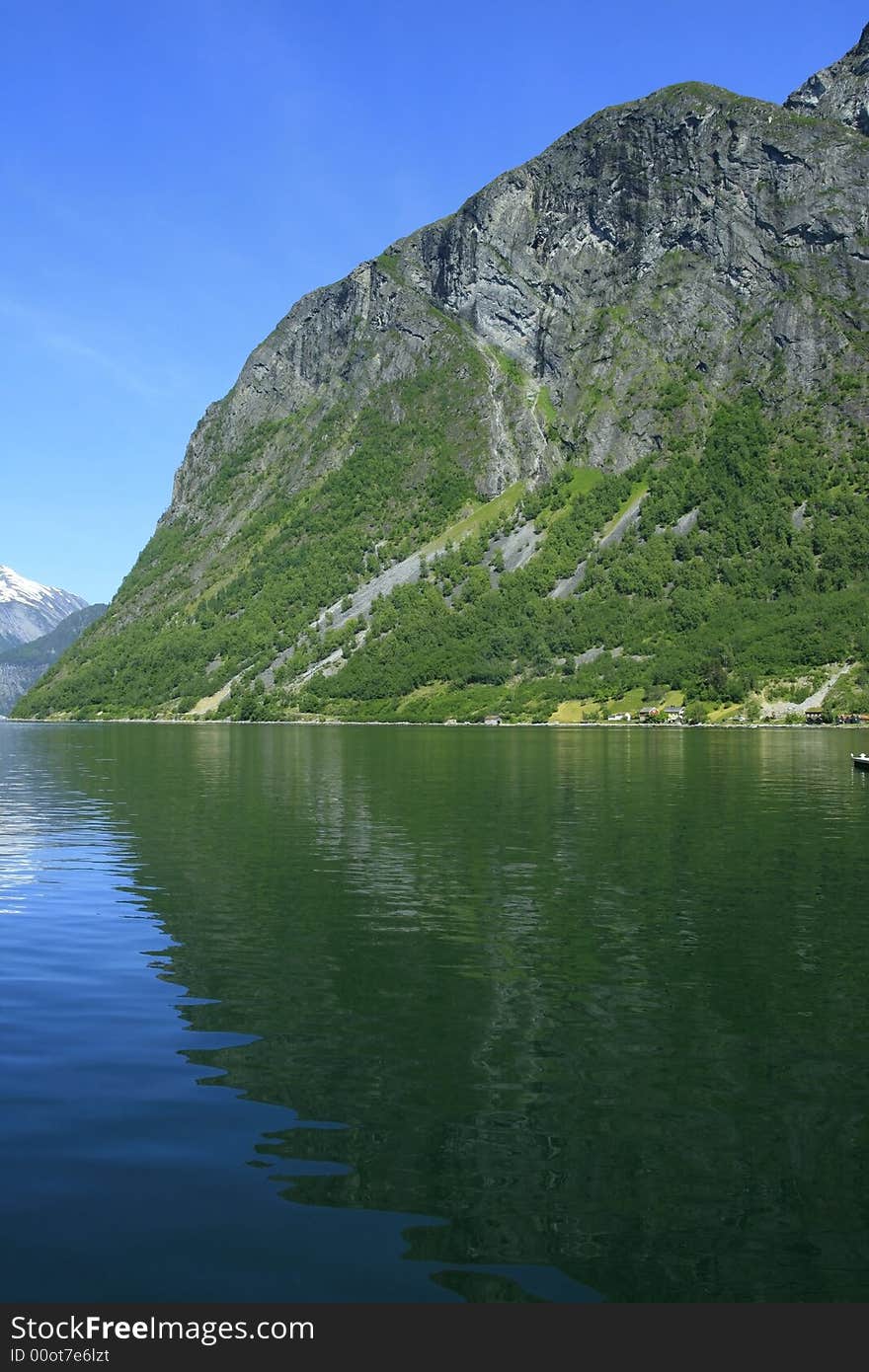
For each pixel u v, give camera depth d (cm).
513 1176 1744
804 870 4619
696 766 11606
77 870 4612
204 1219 1597
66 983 2814
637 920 3591
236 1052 2292
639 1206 1658
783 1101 2058
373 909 3772
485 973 2930
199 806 7300
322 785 9150
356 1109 1994
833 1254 1542
